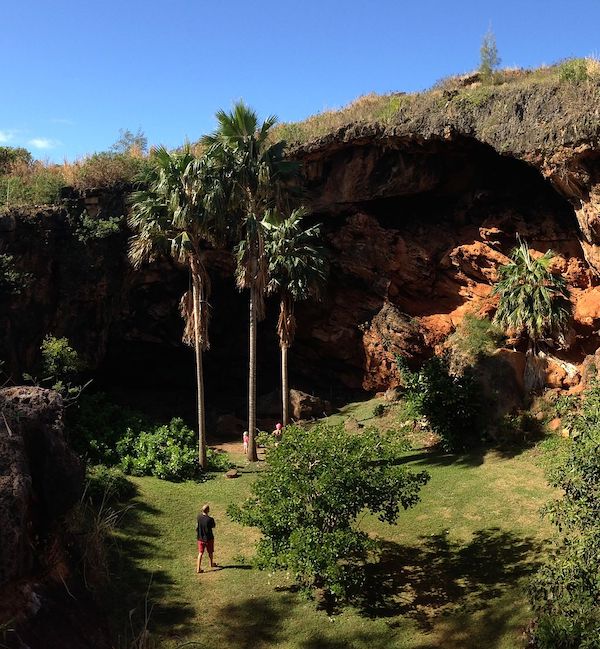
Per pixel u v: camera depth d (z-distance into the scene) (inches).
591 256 1049.5
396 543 661.9
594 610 396.2
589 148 920.3
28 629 362.0
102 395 1096.2
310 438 577.9
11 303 1074.7
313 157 1339.8
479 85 1211.2
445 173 1301.7
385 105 1286.9
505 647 456.4
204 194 907.4
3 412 424.2
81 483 444.5
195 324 956.0
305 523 548.4
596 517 416.8
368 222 1357.0
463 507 725.9
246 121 939.3
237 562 625.9
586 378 931.3
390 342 1330.0
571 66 996.6
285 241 1112.2
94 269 1217.4
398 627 505.7
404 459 948.6
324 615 526.3
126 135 1481.3
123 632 469.4
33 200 1179.3
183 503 792.3
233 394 1542.8
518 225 1226.0
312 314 1443.2
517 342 1127.0
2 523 362.9
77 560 499.5
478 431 943.7
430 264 1339.8
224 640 485.7
